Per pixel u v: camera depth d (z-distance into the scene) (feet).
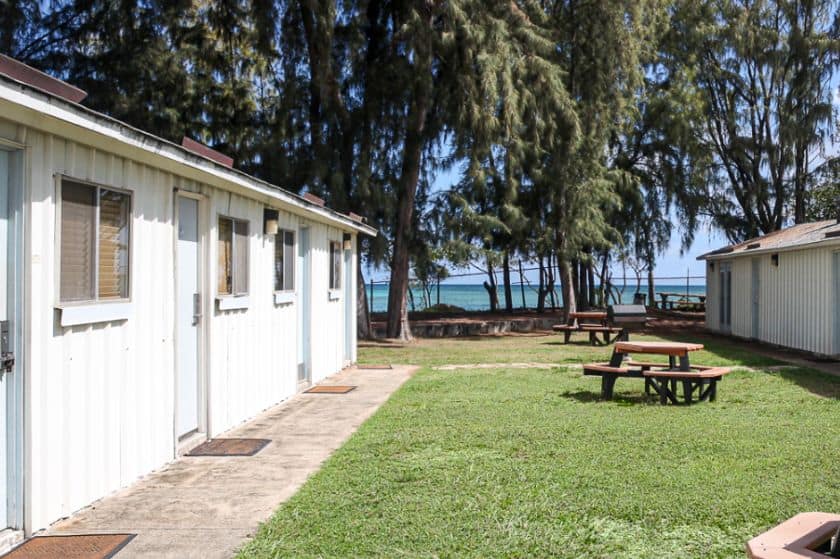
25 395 14.33
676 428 24.12
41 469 14.74
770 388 33.71
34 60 59.36
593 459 19.85
